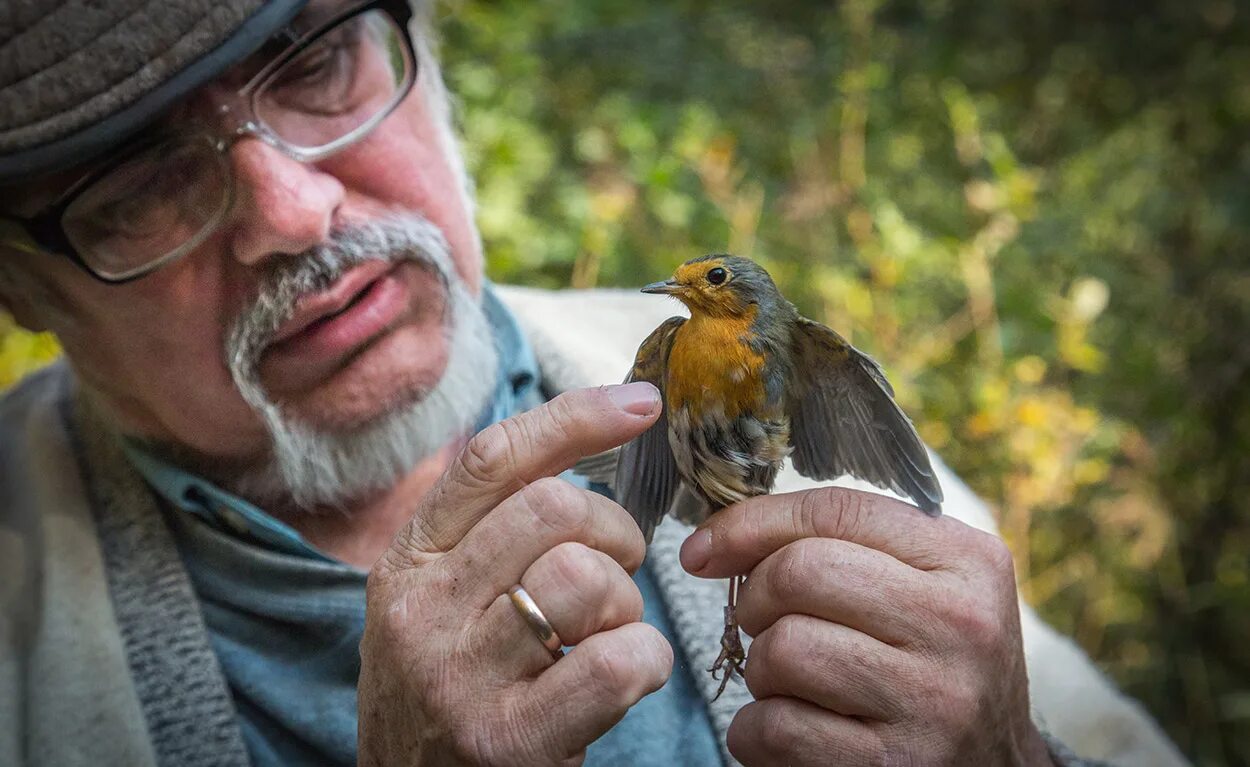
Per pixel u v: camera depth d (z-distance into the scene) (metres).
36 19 0.42
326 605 0.49
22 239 0.45
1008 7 1.45
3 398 0.60
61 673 0.48
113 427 0.51
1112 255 1.27
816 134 1.28
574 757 0.37
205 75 0.43
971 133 1.20
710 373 0.41
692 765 0.47
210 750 0.47
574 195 1.07
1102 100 1.40
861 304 1.03
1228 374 1.18
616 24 1.37
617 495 0.42
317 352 0.47
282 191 0.44
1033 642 0.57
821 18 1.48
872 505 0.40
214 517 0.51
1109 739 0.55
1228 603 1.14
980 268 1.06
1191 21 1.35
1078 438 1.01
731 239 1.06
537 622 0.37
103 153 0.44
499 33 1.20
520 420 0.39
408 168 0.49
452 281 0.50
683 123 1.18
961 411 1.03
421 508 0.40
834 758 0.39
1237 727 1.13
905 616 0.39
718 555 0.41
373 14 0.48
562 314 0.62
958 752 0.39
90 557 0.50
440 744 0.38
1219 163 1.31
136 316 0.46
